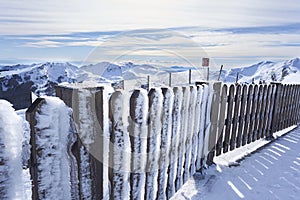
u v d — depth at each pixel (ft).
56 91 4.39
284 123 17.22
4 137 3.27
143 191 6.14
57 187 4.06
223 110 10.45
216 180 8.80
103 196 4.99
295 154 11.95
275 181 8.99
